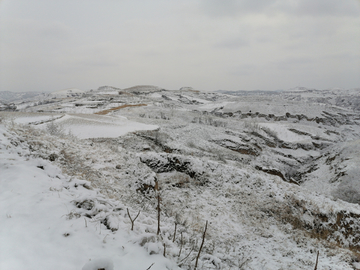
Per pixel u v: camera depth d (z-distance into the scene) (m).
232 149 65.19
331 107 165.75
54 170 8.61
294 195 17.50
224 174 19.39
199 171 19.27
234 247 10.82
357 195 44.69
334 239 14.97
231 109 152.12
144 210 10.66
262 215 15.43
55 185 7.29
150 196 13.74
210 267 5.65
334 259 11.84
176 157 20.19
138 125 56.91
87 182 8.53
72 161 12.74
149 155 19.95
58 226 4.86
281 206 16.42
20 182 6.59
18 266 3.48
